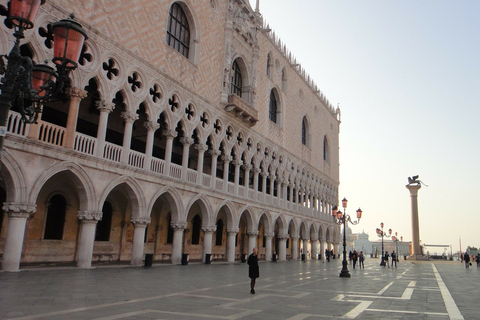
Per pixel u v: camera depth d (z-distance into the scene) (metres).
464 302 14.06
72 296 11.37
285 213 45.41
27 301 10.15
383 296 15.06
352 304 12.55
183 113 28.52
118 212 28.86
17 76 7.85
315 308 11.45
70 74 19.95
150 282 16.20
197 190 29.62
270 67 44.84
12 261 16.89
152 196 24.98
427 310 11.80
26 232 22.42
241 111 34.94
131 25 24.17
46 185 23.59
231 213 34.53
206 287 15.64
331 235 63.44
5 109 7.54
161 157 33.59
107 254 27.62
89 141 21.05
